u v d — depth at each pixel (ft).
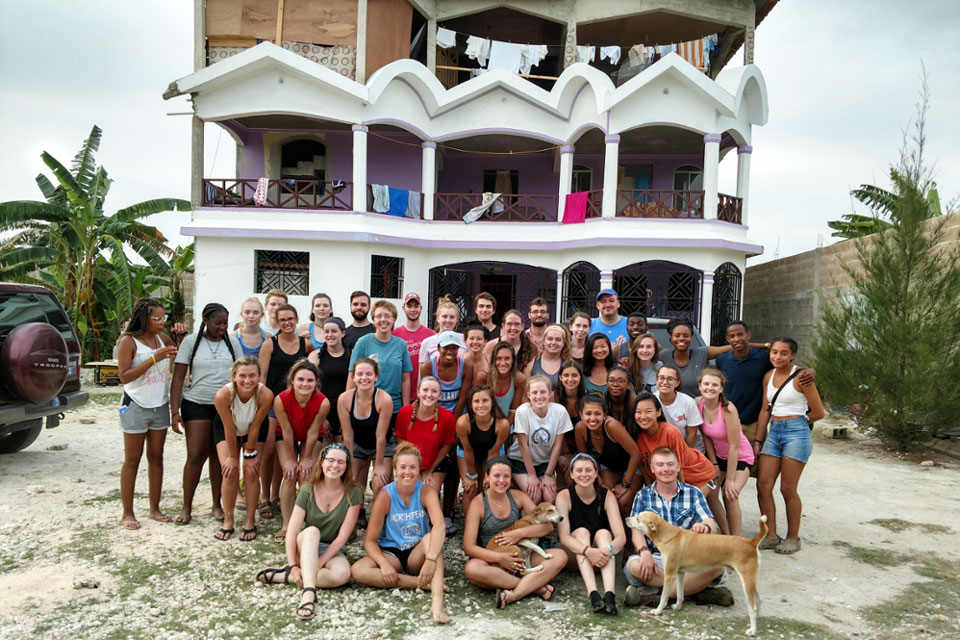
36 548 16.65
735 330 18.57
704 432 16.92
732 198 51.93
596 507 15.62
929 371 30.32
